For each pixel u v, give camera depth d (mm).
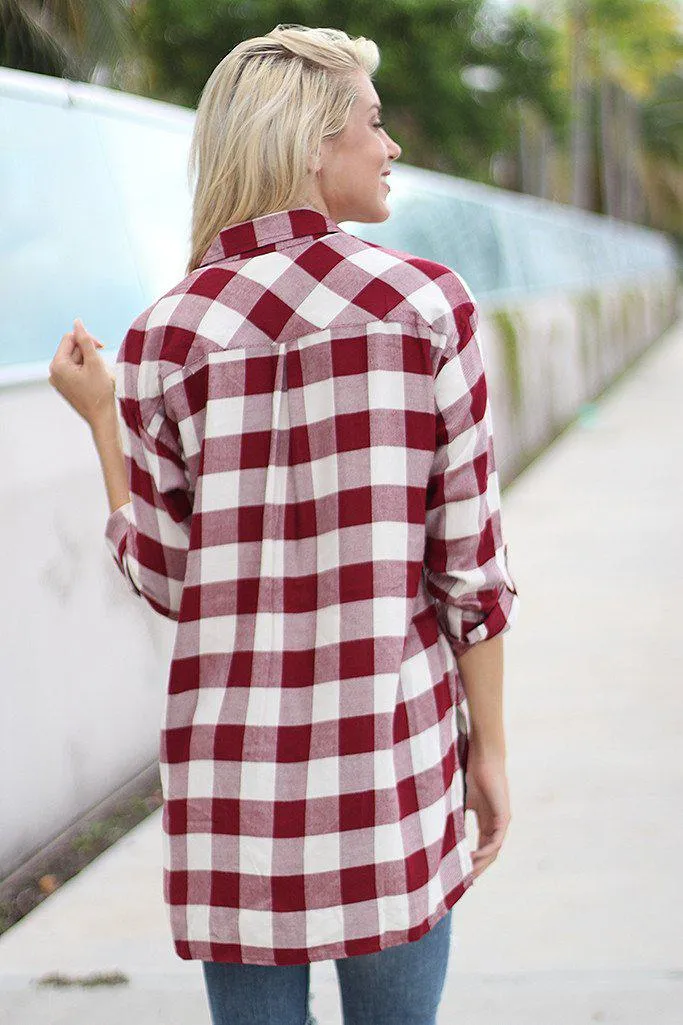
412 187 8758
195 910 1407
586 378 15148
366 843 1369
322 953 1377
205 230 1486
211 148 1471
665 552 6992
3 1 7129
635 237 29359
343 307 1385
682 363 21266
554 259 14531
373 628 1367
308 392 1386
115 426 1685
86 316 3805
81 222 3926
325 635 1375
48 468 3383
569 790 3670
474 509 1426
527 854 3246
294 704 1377
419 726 1421
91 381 1682
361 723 1366
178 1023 2520
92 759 3539
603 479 9648
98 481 3656
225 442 1400
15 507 3217
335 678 1370
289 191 1442
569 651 5172
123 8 9008
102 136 4211
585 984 2596
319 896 1372
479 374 1424
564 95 21797
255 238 1438
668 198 53531
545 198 29703
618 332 19359
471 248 10188
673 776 3723
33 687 3252
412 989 1516
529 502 8906
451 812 1463
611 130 42375
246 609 1395
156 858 3299
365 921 1376
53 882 3188
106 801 3611
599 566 6750
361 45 1488
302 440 1389
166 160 4660
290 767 1373
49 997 2646
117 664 3701
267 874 1372
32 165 3723
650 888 3010
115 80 9781
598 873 3109
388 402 1374
